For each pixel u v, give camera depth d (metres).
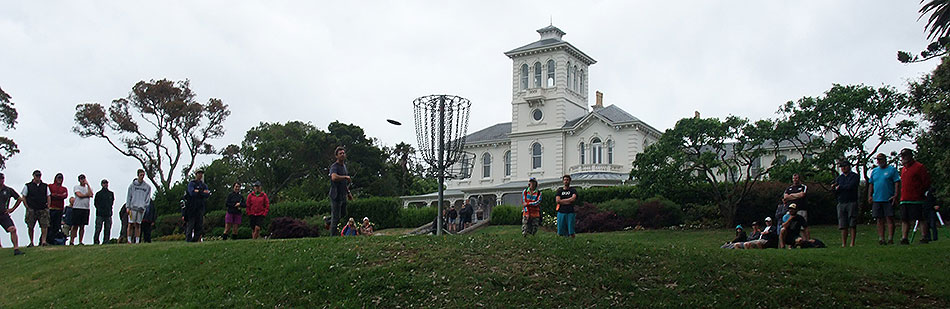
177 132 62.66
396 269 13.15
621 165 54.59
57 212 20.38
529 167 59.19
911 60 16.66
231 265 14.42
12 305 13.89
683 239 29.88
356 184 68.62
